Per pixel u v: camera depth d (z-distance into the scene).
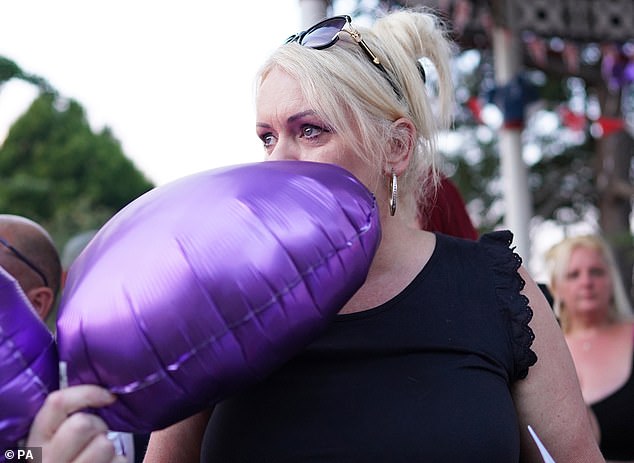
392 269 1.19
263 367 0.94
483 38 4.74
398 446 1.05
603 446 2.43
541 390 1.18
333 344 1.11
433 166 1.32
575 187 9.30
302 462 1.06
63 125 15.89
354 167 1.15
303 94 1.12
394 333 1.12
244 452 1.10
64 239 8.33
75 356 0.90
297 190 0.98
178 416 0.94
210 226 0.92
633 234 7.05
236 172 1.00
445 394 1.08
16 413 0.90
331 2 2.81
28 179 14.39
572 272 2.68
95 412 0.91
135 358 0.89
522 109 4.35
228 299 0.90
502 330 1.16
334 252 0.96
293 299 0.93
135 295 0.89
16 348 0.90
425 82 1.31
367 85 1.15
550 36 4.69
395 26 1.30
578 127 5.32
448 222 1.66
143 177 17.00
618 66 5.21
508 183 4.36
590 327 2.65
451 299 1.17
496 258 1.23
